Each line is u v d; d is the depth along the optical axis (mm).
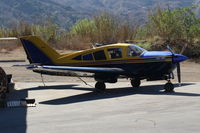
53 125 7949
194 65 20453
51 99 11438
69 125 7922
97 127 7699
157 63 12648
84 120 8367
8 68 19547
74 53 13742
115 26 26891
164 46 23141
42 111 9516
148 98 11133
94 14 28188
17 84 15023
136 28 26578
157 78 13016
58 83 15391
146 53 13016
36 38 14117
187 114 8711
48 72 13523
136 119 8336
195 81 15430
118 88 13805
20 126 7906
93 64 13383
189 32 23156
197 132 7188
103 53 13273
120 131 7355
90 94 12398
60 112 9344
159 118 8375
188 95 11508
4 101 10211
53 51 14000
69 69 12016
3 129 7691
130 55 13000
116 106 9977
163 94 11875
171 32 23953
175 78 16328
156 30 25125
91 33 26953
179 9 23969
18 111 9547
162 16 24547
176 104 9984
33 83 15328
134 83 13883
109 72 12562
